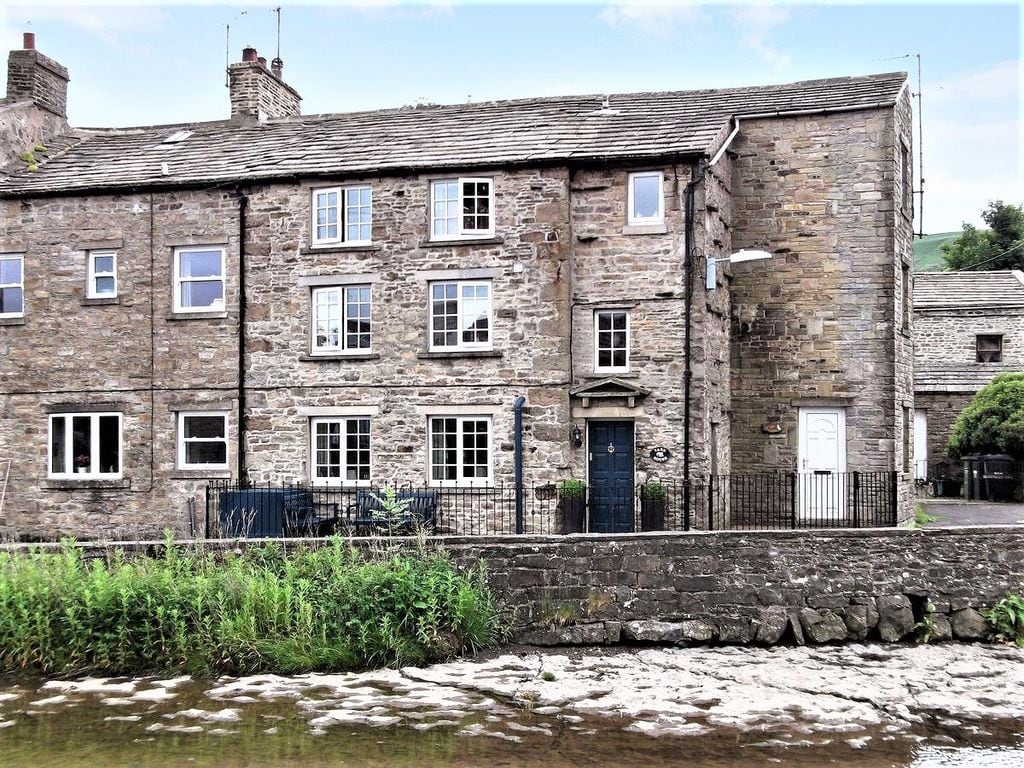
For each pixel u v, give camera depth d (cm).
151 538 1969
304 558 1317
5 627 1191
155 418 1994
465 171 1898
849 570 1341
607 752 947
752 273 2025
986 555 1352
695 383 1795
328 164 1980
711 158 1812
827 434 1991
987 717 1050
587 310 1856
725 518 1927
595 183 1858
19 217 2069
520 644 1295
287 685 1134
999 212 5016
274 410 1952
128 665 1180
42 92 2319
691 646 1298
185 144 2236
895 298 1956
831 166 1992
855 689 1134
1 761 916
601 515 1844
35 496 2020
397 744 961
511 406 1844
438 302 1920
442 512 1852
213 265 2023
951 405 2864
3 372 2055
